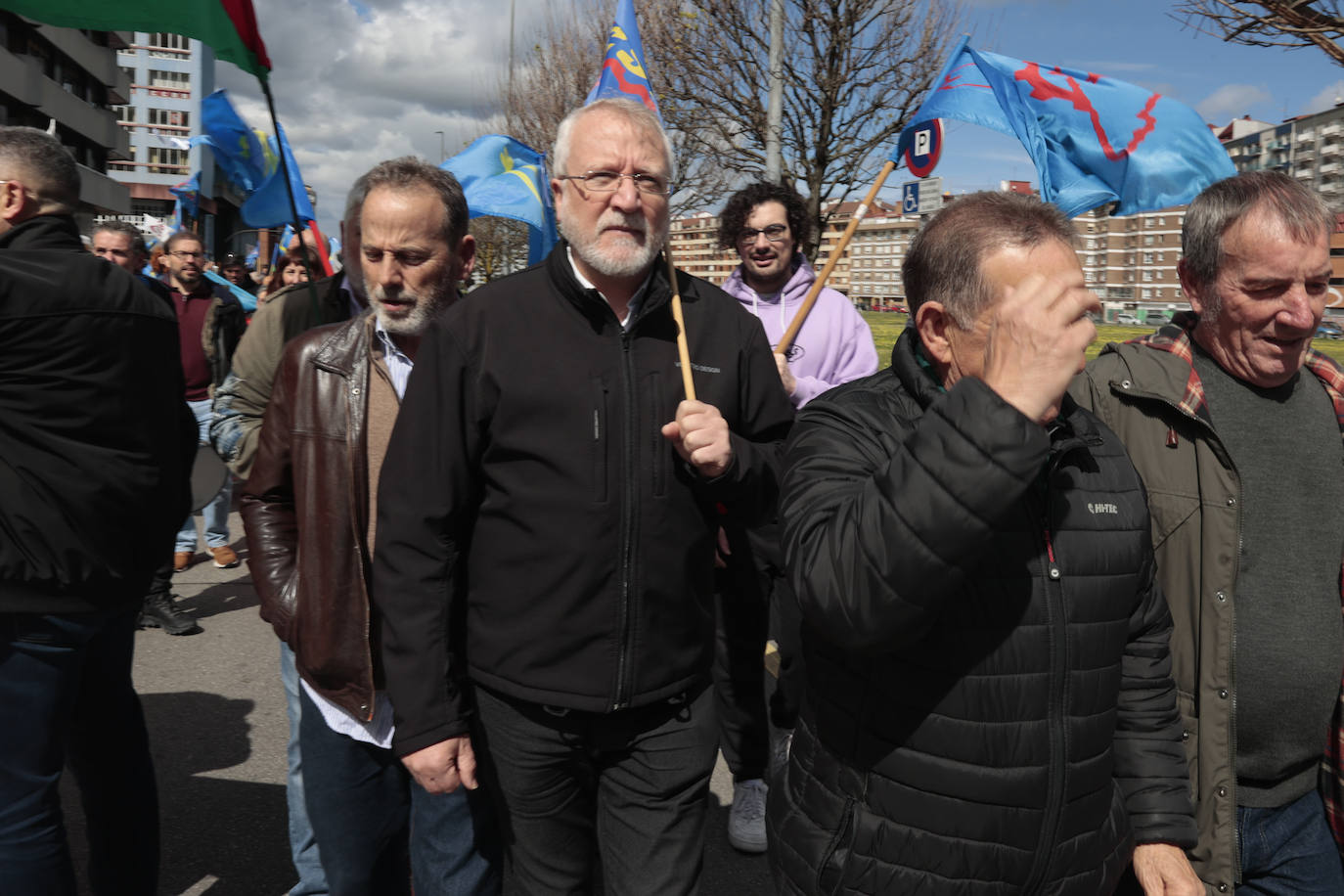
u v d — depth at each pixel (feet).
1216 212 5.62
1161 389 5.73
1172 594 5.76
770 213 11.77
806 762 4.79
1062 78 9.11
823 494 4.42
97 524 6.22
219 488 14.57
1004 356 3.66
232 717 12.80
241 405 7.90
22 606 5.97
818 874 4.60
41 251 6.17
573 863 6.03
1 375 5.88
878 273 520.42
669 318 5.87
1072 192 9.08
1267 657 5.64
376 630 6.44
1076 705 4.38
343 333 6.58
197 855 9.37
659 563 5.64
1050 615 4.29
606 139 5.49
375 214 6.35
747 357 6.18
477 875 6.45
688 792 5.92
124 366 6.42
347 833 6.66
